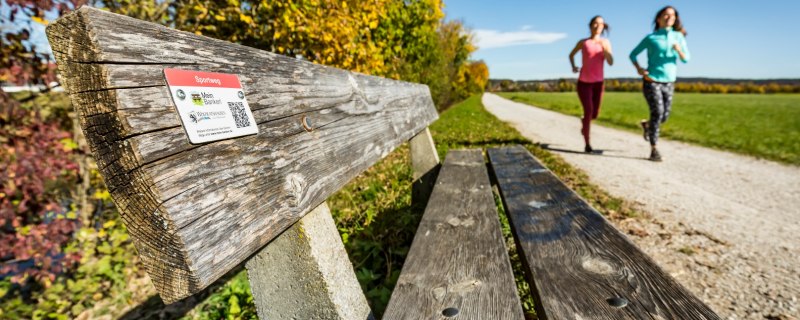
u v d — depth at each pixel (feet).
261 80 2.98
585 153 19.81
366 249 7.24
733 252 7.68
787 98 110.32
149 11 12.66
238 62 2.80
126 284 10.85
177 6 13.91
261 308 3.06
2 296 9.85
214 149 2.35
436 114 11.39
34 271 9.50
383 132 5.67
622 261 3.53
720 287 6.38
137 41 2.07
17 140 9.36
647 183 13.41
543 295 3.05
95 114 1.95
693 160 17.88
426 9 37.91
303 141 3.31
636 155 19.33
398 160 17.97
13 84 9.59
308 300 2.89
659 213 10.15
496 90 317.22
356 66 16.19
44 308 9.77
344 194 12.38
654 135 17.39
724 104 78.13
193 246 2.03
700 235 8.61
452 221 4.94
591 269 3.43
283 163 2.94
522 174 7.55
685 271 6.97
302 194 3.04
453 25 84.84
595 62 18.08
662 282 3.14
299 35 13.87
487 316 2.81
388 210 9.80
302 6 13.82
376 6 16.65
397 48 33.19
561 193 5.97
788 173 15.03
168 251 2.04
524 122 42.50
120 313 9.61
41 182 9.55
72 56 1.95
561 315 2.79
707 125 33.09
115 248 11.02
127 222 2.10
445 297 3.09
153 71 2.10
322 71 4.17
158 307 9.30
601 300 2.94
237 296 6.98
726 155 19.39
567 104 79.66
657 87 16.39
